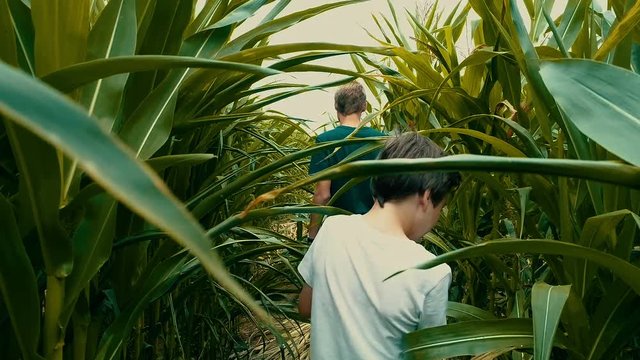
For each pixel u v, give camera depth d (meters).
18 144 0.54
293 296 2.43
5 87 0.13
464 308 1.05
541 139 1.40
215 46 0.97
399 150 1.03
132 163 0.13
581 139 0.81
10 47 0.56
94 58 0.74
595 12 1.23
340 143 0.91
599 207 0.83
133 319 0.87
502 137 1.26
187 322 1.76
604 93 0.41
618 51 0.81
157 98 0.81
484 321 0.79
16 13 0.71
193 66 0.55
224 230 0.84
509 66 1.21
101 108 0.75
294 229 3.32
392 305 0.95
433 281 0.95
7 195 0.81
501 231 1.75
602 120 0.40
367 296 0.97
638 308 0.74
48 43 0.64
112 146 0.13
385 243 0.99
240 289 0.15
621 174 0.36
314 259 1.06
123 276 0.99
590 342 0.78
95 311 0.91
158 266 0.94
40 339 0.84
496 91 1.45
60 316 0.71
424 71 1.41
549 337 0.64
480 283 1.63
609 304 0.75
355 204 2.08
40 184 0.58
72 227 0.81
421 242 1.99
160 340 1.68
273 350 2.33
